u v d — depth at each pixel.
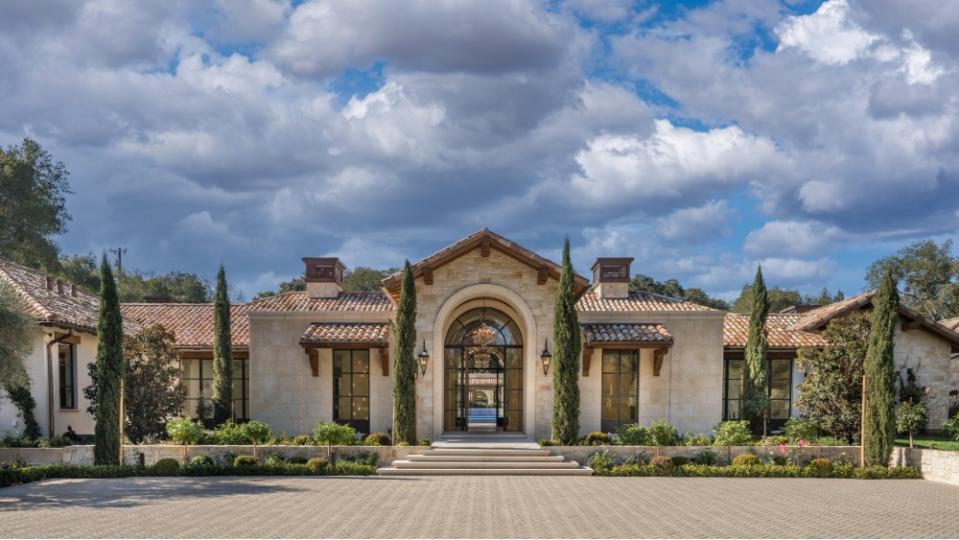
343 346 28.34
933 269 61.06
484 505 17.42
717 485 21.20
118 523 14.88
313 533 14.09
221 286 30.92
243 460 23.12
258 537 13.71
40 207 54.62
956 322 40.66
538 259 27.06
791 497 19.11
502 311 29.61
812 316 33.84
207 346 32.22
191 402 32.84
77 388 29.23
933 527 15.46
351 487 20.30
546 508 17.11
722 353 29.52
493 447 24.78
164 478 22.14
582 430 28.66
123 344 24.38
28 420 25.58
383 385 29.27
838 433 26.44
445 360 29.61
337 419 29.41
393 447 24.30
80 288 35.12
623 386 29.33
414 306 25.88
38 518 15.39
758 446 24.64
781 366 31.97
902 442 29.00
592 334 28.50
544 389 27.19
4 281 23.33
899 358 32.50
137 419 25.62
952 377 38.84
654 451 24.39
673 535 14.35
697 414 29.27
